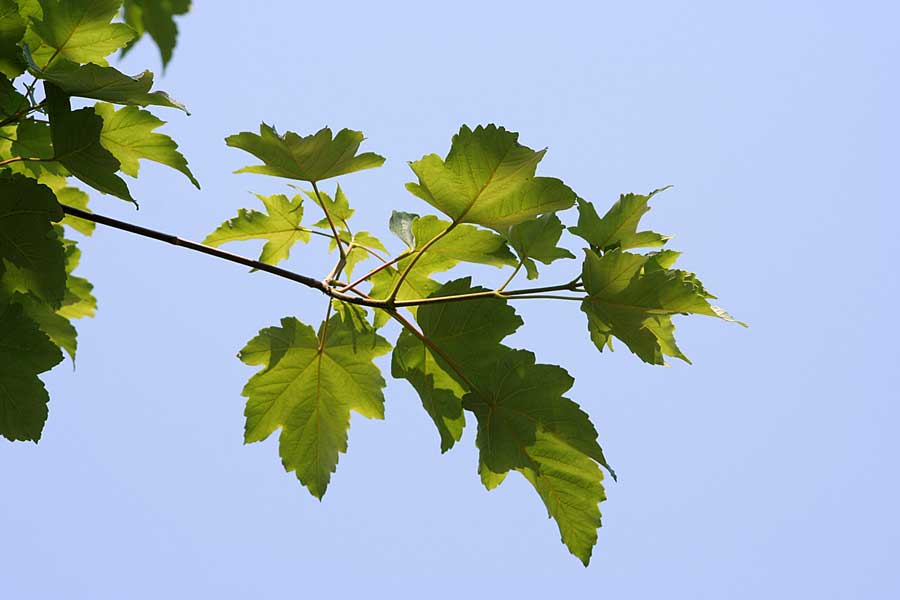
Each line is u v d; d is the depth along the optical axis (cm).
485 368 320
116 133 313
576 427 316
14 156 307
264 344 340
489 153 295
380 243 369
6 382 284
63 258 283
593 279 291
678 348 315
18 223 277
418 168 301
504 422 323
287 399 350
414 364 335
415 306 340
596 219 308
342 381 350
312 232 370
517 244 320
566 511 325
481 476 336
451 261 340
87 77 269
